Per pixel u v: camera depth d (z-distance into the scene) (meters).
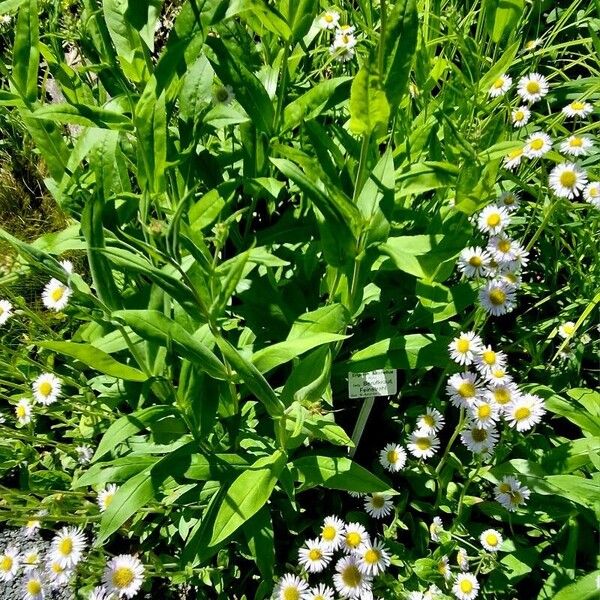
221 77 0.61
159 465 0.57
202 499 0.63
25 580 0.67
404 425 0.74
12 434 0.69
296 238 0.70
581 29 1.04
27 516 0.61
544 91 0.76
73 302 0.64
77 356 0.50
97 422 0.73
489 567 0.65
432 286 0.63
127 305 0.63
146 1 0.53
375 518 0.71
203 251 0.57
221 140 0.77
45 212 1.03
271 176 0.71
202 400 0.58
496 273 0.63
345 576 0.60
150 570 0.70
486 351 0.62
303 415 0.51
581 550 0.67
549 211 0.65
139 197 0.60
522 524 0.69
